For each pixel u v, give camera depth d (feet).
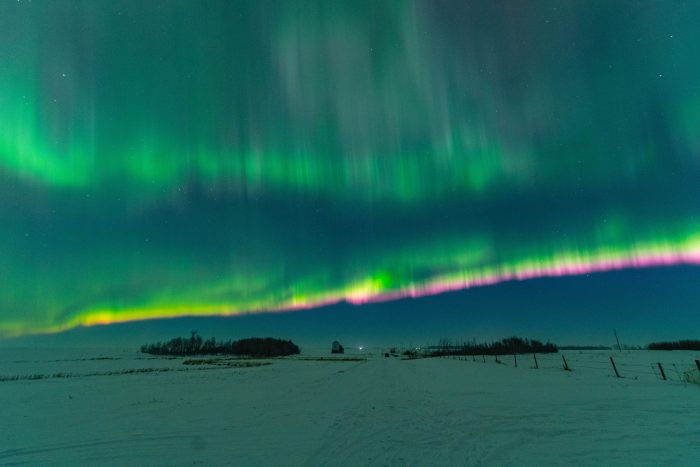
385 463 22.50
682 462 22.30
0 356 316.40
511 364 149.69
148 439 29.17
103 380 86.48
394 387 65.92
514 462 22.59
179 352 393.09
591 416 36.78
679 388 57.82
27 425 35.27
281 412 40.63
